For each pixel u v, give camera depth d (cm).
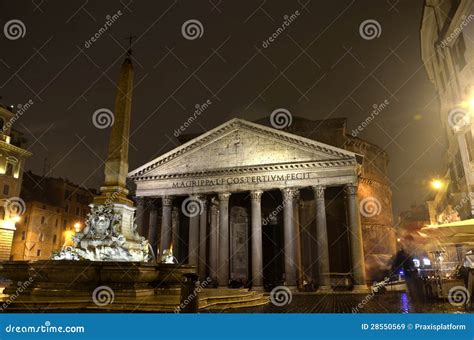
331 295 3048
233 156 4009
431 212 4684
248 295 2188
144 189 4175
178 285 1545
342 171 3650
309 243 4503
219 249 4044
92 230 1589
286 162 3769
